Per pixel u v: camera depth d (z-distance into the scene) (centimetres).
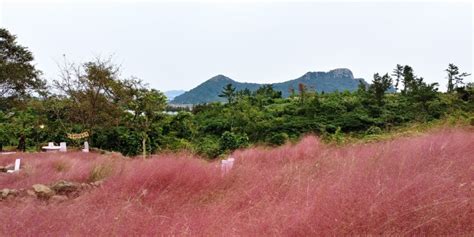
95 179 806
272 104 3130
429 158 595
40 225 446
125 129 2059
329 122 2245
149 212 488
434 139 738
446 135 781
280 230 389
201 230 411
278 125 2170
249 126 2184
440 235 369
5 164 1135
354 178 497
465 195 431
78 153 1399
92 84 1938
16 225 449
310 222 393
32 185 727
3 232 433
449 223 381
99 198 580
